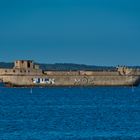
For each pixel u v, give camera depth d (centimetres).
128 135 19225
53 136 19050
